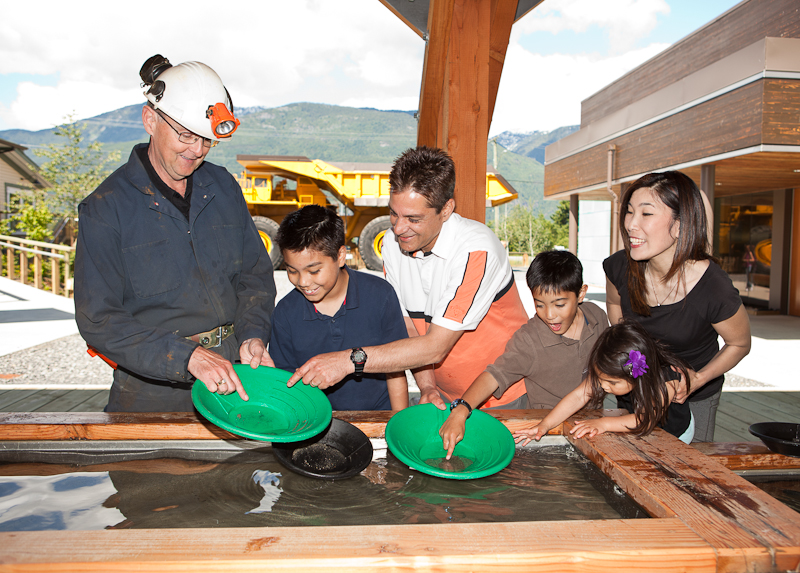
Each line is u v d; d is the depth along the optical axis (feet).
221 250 5.52
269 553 2.79
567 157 29.40
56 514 3.62
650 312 5.63
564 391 6.15
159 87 4.63
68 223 43.98
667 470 4.01
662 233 5.08
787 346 19.43
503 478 4.37
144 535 2.94
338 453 4.69
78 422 4.79
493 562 2.82
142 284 5.11
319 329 5.80
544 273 5.59
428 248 5.53
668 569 2.92
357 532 3.02
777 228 28.09
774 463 4.63
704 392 6.03
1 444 4.73
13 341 18.35
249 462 4.57
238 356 5.82
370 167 39.11
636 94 30.14
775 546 2.99
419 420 5.12
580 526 3.14
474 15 7.56
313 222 4.82
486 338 6.16
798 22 20.02
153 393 5.54
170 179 5.23
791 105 15.87
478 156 7.73
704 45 24.89
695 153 18.66
